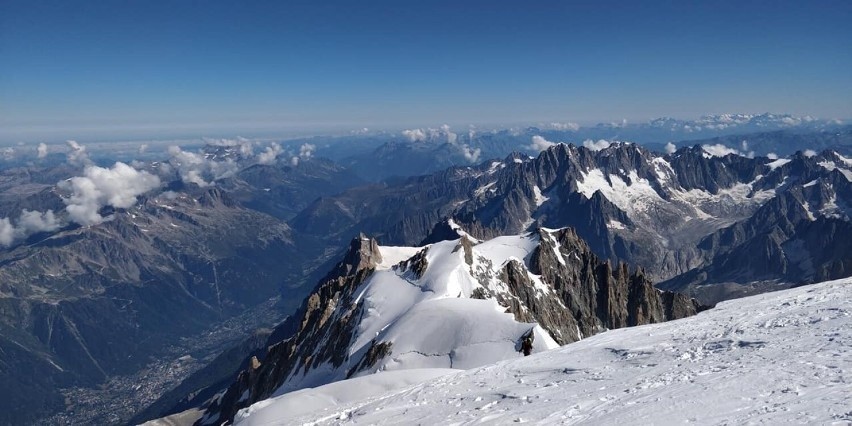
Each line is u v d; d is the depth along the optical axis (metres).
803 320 48.88
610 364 47.81
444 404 45.19
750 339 45.47
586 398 38.59
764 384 33.50
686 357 44.62
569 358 53.19
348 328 138.88
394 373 65.56
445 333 96.88
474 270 153.50
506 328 91.81
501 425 36.41
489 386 48.16
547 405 38.81
